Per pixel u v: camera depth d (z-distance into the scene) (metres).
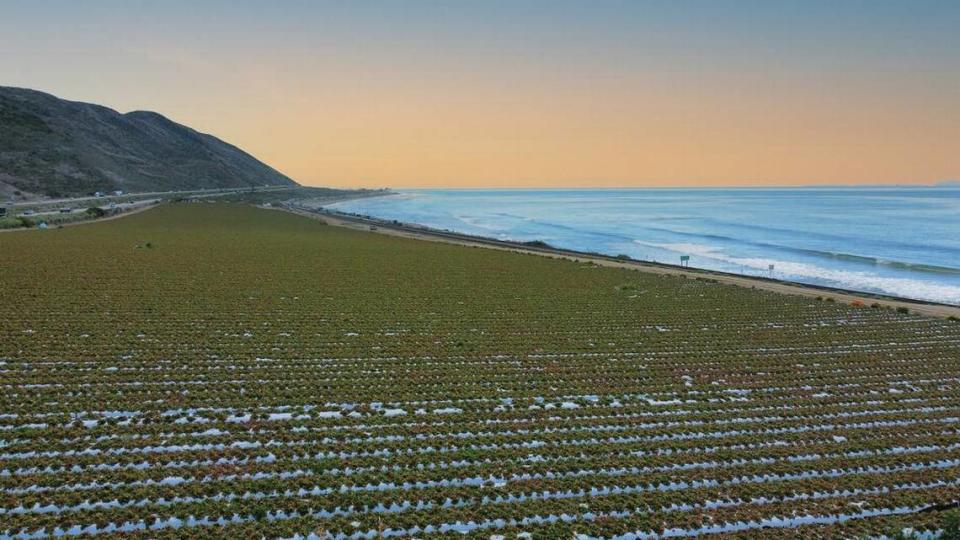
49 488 17.19
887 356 32.16
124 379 25.72
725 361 30.89
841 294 51.09
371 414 23.17
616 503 17.39
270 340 32.09
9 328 32.41
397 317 38.28
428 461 19.53
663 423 23.23
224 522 16.03
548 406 24.50
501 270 59.50
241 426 21.58
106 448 19.66
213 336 32.44
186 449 19.83
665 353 32.12
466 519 16.45
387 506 16.97
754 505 17.64
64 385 24.84
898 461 20.38
